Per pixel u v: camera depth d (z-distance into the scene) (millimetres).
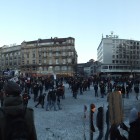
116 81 49719
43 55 127438
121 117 8305
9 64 145250
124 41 138000
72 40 123500
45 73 125938
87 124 18578
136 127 6297
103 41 135250
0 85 34625
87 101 34062
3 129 2814
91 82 68562
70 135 15047
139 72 140250
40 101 28219
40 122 19391
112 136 8305
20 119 2844
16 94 3049
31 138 2977
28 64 131125
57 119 20844
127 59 138375
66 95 42000
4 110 2861
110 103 8234
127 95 37312
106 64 134625
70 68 123000
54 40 126312
